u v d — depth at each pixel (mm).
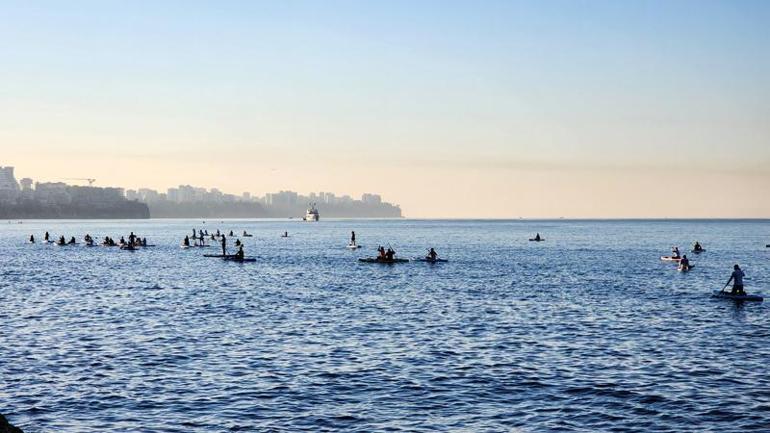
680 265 86438
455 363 31594
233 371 29969
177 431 22344
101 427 22703
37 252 126312
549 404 25297
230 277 76000
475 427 22797
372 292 60781
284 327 41281
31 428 22625
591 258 112250
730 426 22875
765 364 31547
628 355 33469
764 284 70000
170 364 31250
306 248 143375
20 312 47875
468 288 64438
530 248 147250
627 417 23828
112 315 46312
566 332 39812
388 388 27312
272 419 23531
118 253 123250
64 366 30797
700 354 33750
